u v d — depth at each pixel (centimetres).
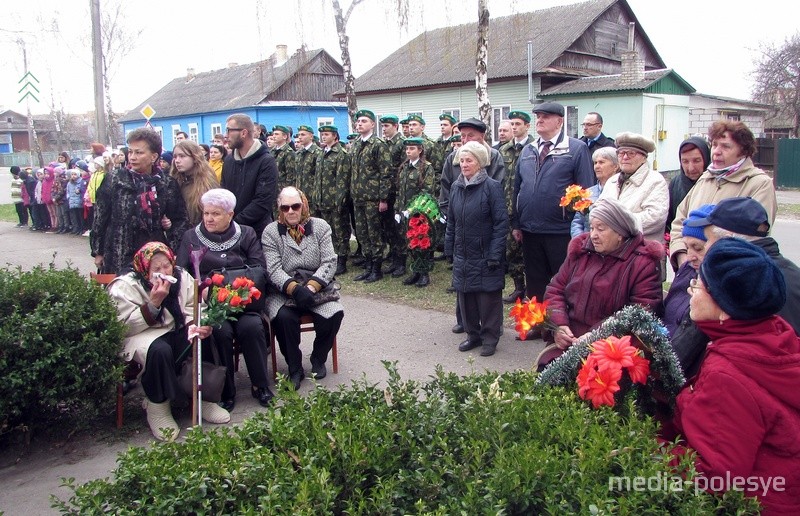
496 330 569
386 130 886
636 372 245
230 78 3594
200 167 570
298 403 263
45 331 379
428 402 256
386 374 529
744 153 412
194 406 419
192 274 488
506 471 201
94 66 1467
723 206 299
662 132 2205
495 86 2381
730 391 209
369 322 686
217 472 214
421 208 736
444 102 2545
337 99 3216
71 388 390
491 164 654
